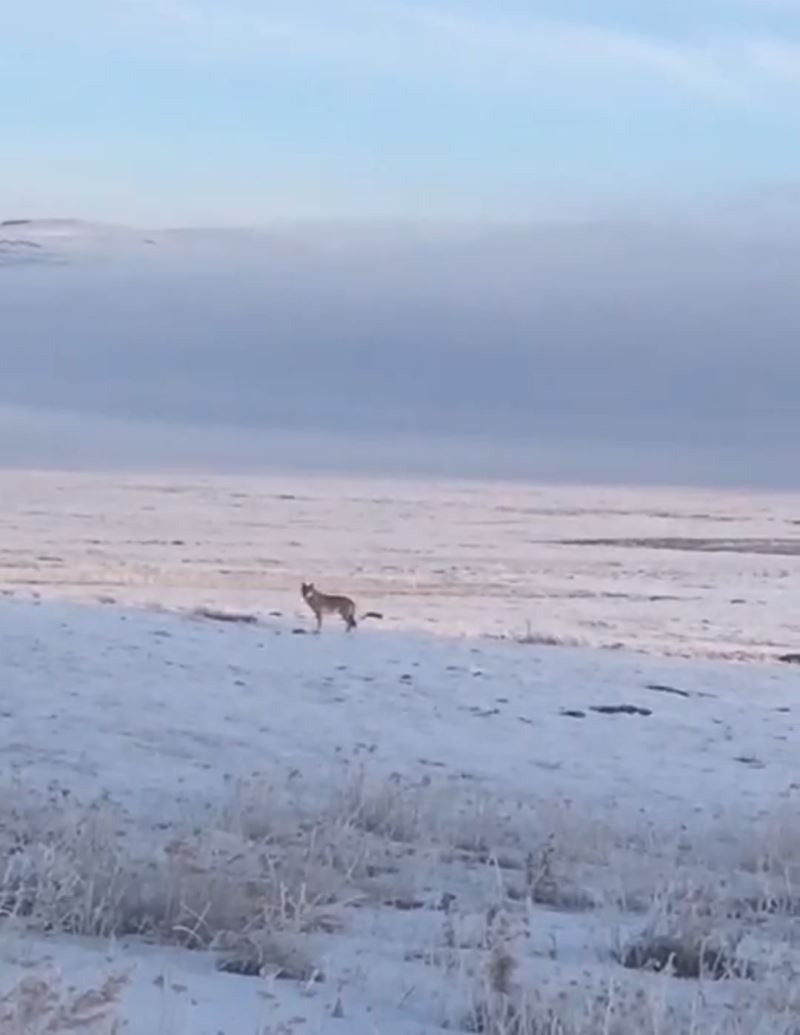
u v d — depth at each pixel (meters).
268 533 75.25
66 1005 5.34
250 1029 5.93
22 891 8.02
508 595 48.94
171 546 64.56
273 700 20.69
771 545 80.75
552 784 16.67
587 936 8.89
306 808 12.60
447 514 96.44
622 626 40.56
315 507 96.75
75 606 27.77
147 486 110.12
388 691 22.31
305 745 17.81
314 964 7.38
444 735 19.48
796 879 11.63
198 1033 5.79
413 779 15.64
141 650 23.23
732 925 9.44
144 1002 6.22
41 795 12.06
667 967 7.61
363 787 13.21
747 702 24.69
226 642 25.16
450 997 6.93
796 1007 6.93
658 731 21.27
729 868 12.03
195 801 13.14
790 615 47.59
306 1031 6.13
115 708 18.77
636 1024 6.20
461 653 26.73
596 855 11.84
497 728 20.34
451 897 9.81
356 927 8.59
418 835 12.19
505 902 9.63
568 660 27.06
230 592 43.25
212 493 105.50
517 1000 6.58
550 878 10.31
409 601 44.72
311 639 27.00
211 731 17.98
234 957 7.32
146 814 12.29
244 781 13.65
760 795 17.20
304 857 9.51
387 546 70.56
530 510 103.44
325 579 50.78
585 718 21.80
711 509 111.56
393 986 7.09
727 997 7.29
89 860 8.59
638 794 16.53
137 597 37.94
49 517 79.44
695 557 71.62
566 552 71.69
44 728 17.02
